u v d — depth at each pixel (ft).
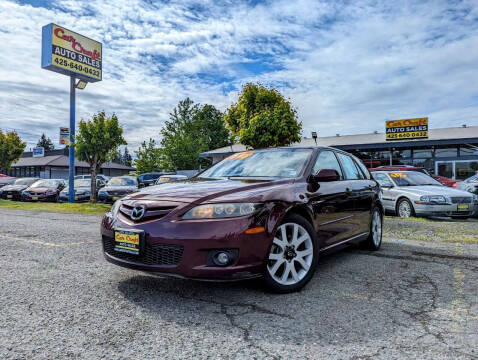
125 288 10.07
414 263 13.39
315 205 11.24
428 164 64.64
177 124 181.57
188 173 92.58
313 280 11.13
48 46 50.55
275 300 9.21
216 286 10.34
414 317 8.11
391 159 67.87
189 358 6.18
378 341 6.89
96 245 16.44
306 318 8.02
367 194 15.26
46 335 7.06
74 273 11.57
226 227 8.71
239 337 7.04
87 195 51.88
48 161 129.70
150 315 8.13
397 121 65.16
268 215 9.34
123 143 49.93
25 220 27.53
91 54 55.36
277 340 6.91
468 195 26.91
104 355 6.27
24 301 8.96
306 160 12.51
